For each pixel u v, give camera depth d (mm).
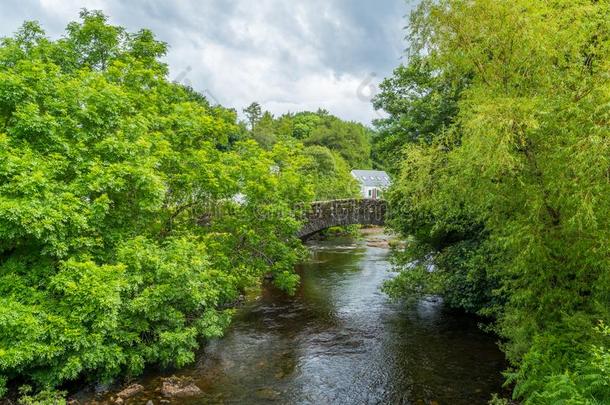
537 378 7043
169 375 10125
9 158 7723
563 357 6957
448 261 14109
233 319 14828
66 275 8219
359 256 28625
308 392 9328
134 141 10430
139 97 12617
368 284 20125
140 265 9312
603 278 6738
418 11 7863
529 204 7148
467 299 13242
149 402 8703
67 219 8227
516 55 7023
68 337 7758
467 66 7789
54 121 8578
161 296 9430
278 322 14492
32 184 7723
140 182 9242
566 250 7113
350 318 14844
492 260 11195
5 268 8422
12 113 8336
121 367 9805
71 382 9227
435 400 8805
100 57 14312
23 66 9180
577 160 6020
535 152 6984
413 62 8617
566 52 6832
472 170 7398
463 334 12906
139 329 9430
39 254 8812
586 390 5570
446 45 7738
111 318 8289
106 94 9844
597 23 6773
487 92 7551
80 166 9086
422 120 20094
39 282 8477
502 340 12203
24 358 7336
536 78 7027
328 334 13219
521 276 8656
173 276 9523
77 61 13766
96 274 8281
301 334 13250
